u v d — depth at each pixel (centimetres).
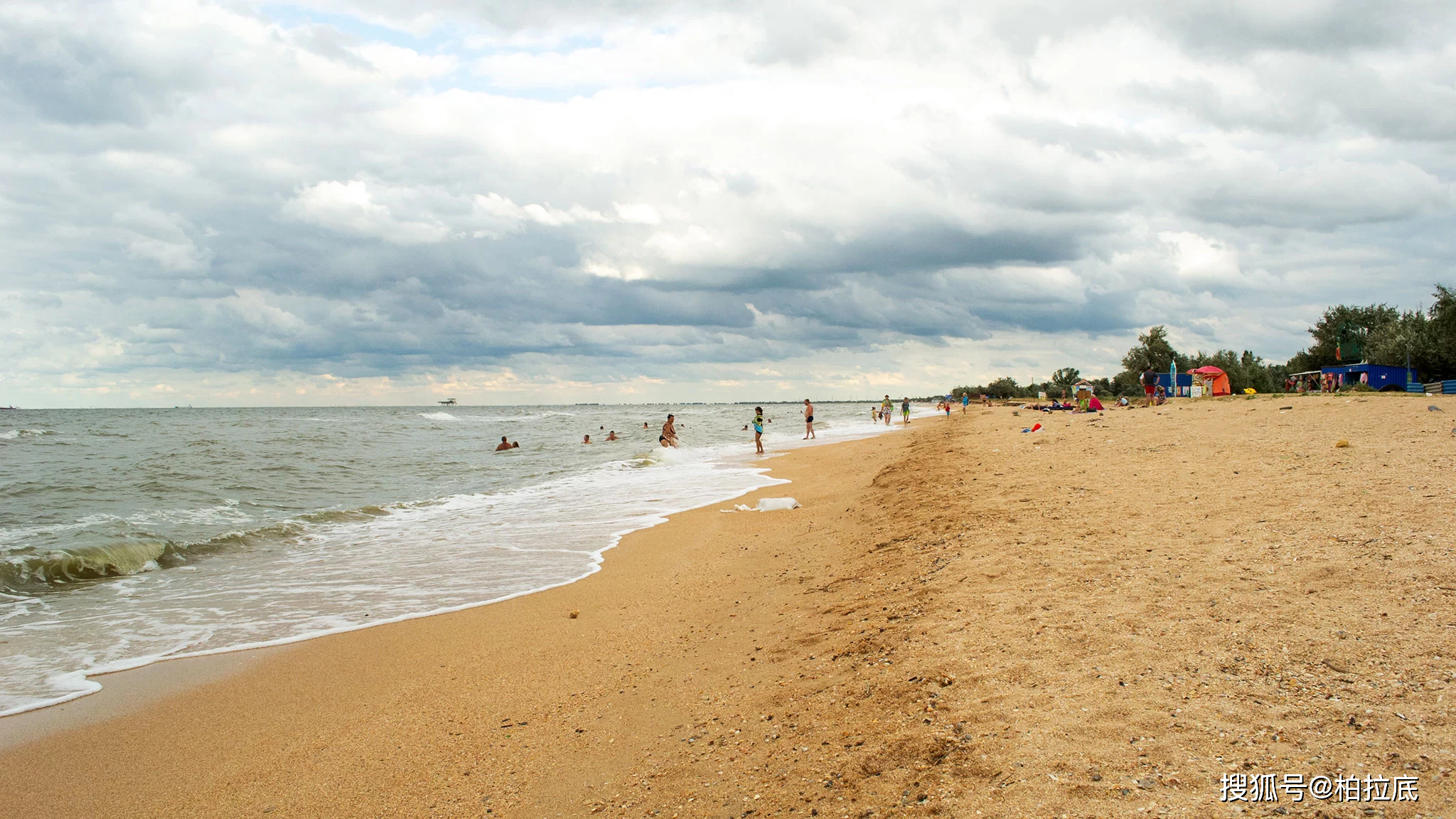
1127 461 1236
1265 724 359
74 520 1466
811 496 1575
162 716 584
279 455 2886
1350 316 5353
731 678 571
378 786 466
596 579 976
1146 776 329
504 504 1712
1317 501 765
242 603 908
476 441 4084
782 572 896
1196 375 3966
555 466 2586
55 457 2675
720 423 6450
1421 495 732
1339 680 393
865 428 4891
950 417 5009
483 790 453
